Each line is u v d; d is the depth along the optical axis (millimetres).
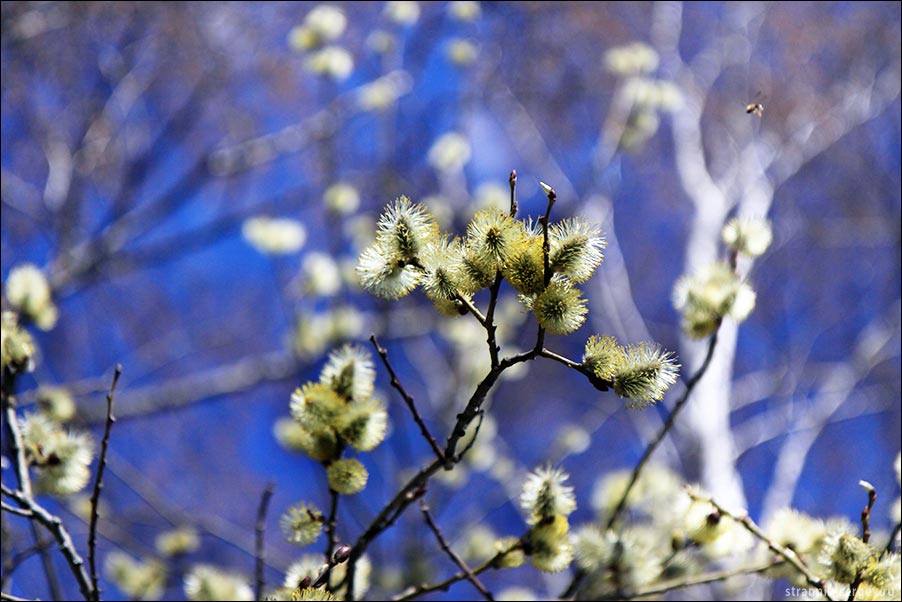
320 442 3035
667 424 3760
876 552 3150
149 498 6680
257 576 3578
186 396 9406
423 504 3238
